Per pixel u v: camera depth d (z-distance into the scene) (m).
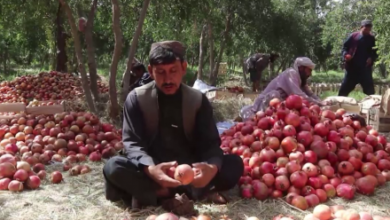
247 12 18.17
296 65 7.19
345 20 25.53
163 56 3.42
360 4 22.41
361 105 8.10
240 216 3.67
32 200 4.04
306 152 4.31
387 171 4.60
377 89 18.06
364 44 10.23
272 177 4.10
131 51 8.66
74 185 4.55
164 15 11.49
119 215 3.71
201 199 4.00
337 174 4.32
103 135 6.11
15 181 4.32
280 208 3.85
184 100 3.77
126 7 11.49
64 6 8.65
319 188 4.06
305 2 30.19
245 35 20.92
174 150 3.93
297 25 22.89
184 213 3.62
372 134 5.16
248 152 4.64
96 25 20.16
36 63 40.38
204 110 3.87
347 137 4.69
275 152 4.40
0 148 5.89
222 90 12.04
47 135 6.08
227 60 30.97
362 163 4.46
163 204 3.76
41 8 11.30
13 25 13.12
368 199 4.10
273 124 4.82
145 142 3.84
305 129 4.54
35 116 6.84
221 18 17.19
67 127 6.19
